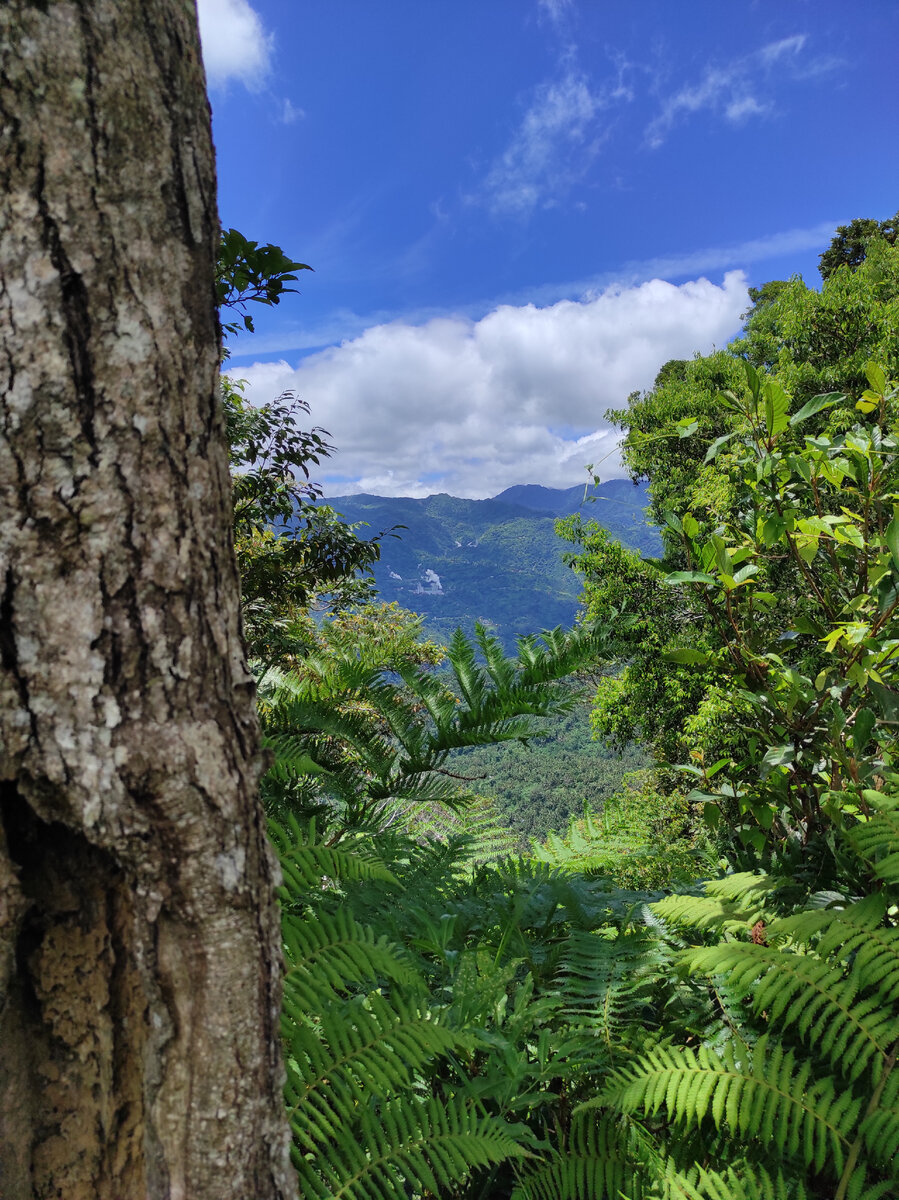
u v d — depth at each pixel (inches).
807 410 67.5
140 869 26.9
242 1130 28.4
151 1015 27.8
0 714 25.0
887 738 67.3
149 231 27.0
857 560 66.6
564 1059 58.8
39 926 27.6
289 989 45.5
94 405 25.6
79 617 25.6
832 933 50.7
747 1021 57.6
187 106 28.9
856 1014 46.8
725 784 69.3
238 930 28.2
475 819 116.0
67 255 25.1
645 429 538.9
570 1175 48.6
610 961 68.2
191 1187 27.8
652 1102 49.0
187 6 29.4
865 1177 42.5
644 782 405.7
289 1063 44.9
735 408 71.9
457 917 76.2
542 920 82.0
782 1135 43.1
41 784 25.8
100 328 25.7
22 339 24.5
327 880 80.3
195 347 28.9
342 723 117.2
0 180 24.1
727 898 68.4
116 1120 28.5
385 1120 44.9
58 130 24.8
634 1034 60.2
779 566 120.7
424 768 119.1
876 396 65.4
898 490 66.0
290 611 230.8
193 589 28.1
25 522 24.9
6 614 24.9
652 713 410.9
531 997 64.5
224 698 29.3
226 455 31.2
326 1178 41.8
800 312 492.4
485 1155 44.6
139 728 26.5
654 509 363.9
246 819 29.1
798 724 66.2
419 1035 47.6
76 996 27.9
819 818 70.0
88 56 25.3
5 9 24.0
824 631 67.1
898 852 52.7
